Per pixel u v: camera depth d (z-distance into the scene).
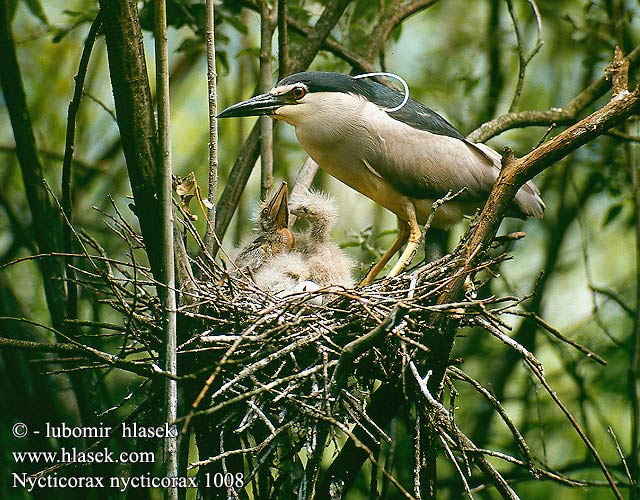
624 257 17.09
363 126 10.57
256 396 7.84
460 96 15.41
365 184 10.90
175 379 6.75
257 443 8.16
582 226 13.39
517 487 14.40
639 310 12.60
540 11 15.69
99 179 16.14
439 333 7.92
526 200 10.48
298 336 7.80
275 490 8.12
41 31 13.32
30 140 11.14
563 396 15.00
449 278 7.95
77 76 8.44
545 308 14.86
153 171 7.46
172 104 16.47
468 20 17.44
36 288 14.98
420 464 8.33
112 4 7.27
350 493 14.05
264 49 10.91
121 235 8.69
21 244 13.78
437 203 8.58
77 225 13.37
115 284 7.67
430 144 10.62
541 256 16.34
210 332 8.04
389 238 15.56
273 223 10.55
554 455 14.68
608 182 13.67
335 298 8.44
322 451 7.52
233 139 16.20
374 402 8.34
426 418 8.09
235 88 16.00
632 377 12.34
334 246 10.55
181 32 16.36
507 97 16.66
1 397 12.08
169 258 7.18
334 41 12.02
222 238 10.57
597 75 15.38
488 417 14.38
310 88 10.68
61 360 7.30
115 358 7.30
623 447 14.65
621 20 13.47
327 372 7.61
